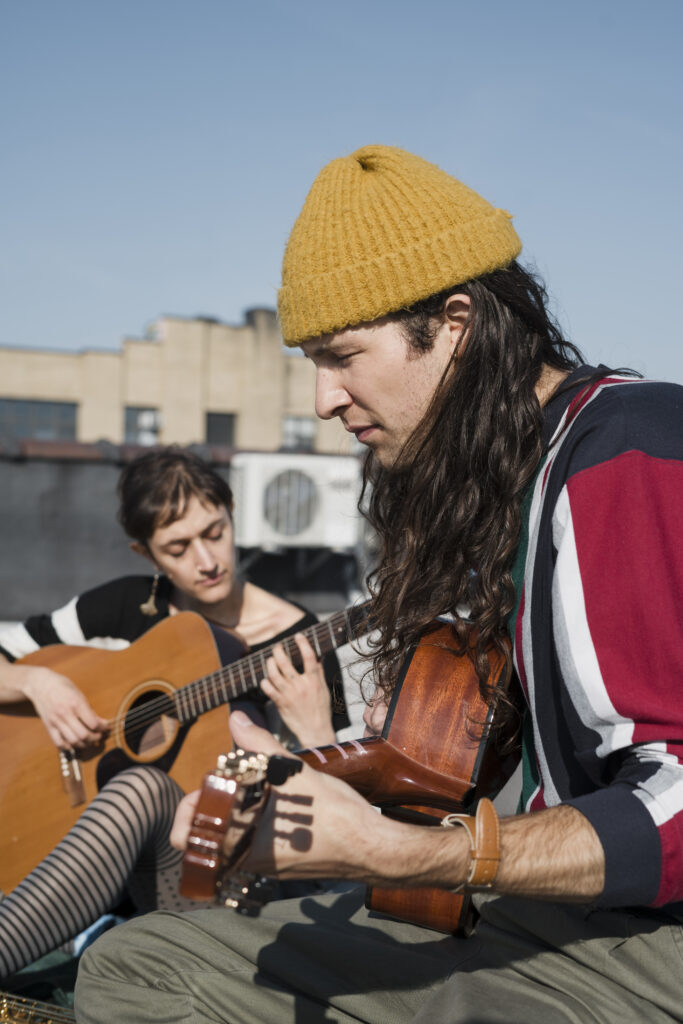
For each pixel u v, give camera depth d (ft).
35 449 27.40
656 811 3.31
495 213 4.33
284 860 3.18
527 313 4.37
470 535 4.28
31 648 8.45
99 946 4.76
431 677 4.82
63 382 116.98
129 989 4.61
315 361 4.47
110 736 7.97
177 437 118.73
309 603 29.58
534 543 4.00
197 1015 4.46
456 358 4.24
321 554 29.63
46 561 27.66
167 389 118.62
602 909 3.93
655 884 3.29
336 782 3.28
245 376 120.37
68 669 8.20
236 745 3.39
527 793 4.29
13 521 27.45
